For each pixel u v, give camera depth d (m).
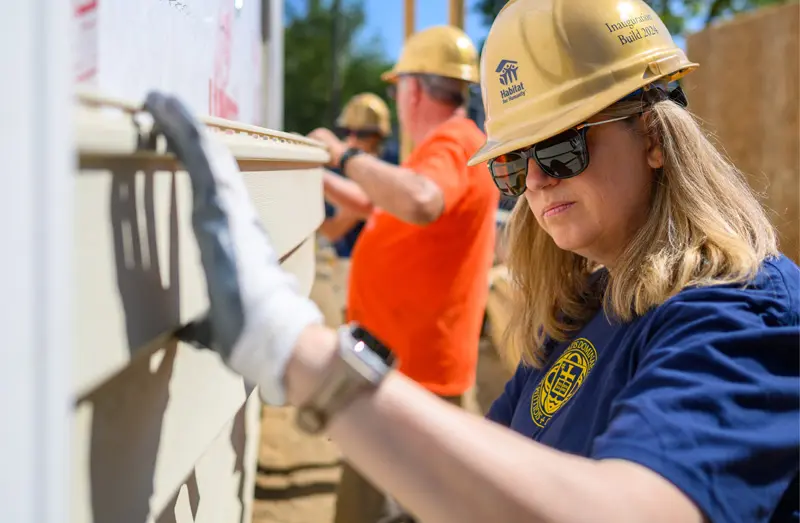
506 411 1.53
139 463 0.76
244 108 1.74
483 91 1.40
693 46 5.12
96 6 0.76
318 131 2.59
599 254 1.27
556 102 1.21
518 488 0.68
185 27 1.13
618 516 0.69
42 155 0.49
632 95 1.19
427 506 0.69
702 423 0.78
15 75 0.48
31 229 0.49
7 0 0.47
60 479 0.52
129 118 0.67
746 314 0.91
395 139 12.53
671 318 0.96
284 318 0.72
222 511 1.31
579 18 1.22
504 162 1.31
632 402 0.83
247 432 1.68
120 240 0.65
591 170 1.20
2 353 0.48
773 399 0.82
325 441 4.24
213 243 0.71
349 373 0.71
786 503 0.89
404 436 0.70
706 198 1.11
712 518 0.73
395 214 2.42
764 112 4.36
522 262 1.51
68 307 0.52
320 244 10.33
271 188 1.20
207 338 0.82
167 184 0.77
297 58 32.25
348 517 2.49
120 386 0.71
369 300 2.62
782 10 4.17
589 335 1.26
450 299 2.52
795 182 4.06
